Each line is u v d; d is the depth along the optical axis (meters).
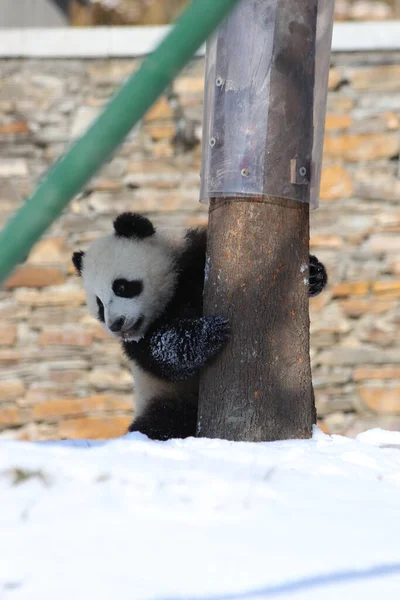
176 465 7.32
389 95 19.64
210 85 9.32
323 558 5.34
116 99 3.73
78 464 7.04
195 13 3.68
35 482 6.74
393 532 5.86
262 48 8.88
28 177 20.03
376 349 19.31
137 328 11.77
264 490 6.75
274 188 9.04
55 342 19.62
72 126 20.11
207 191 9.34
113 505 6.33
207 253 9.66
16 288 19.72
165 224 19.72
